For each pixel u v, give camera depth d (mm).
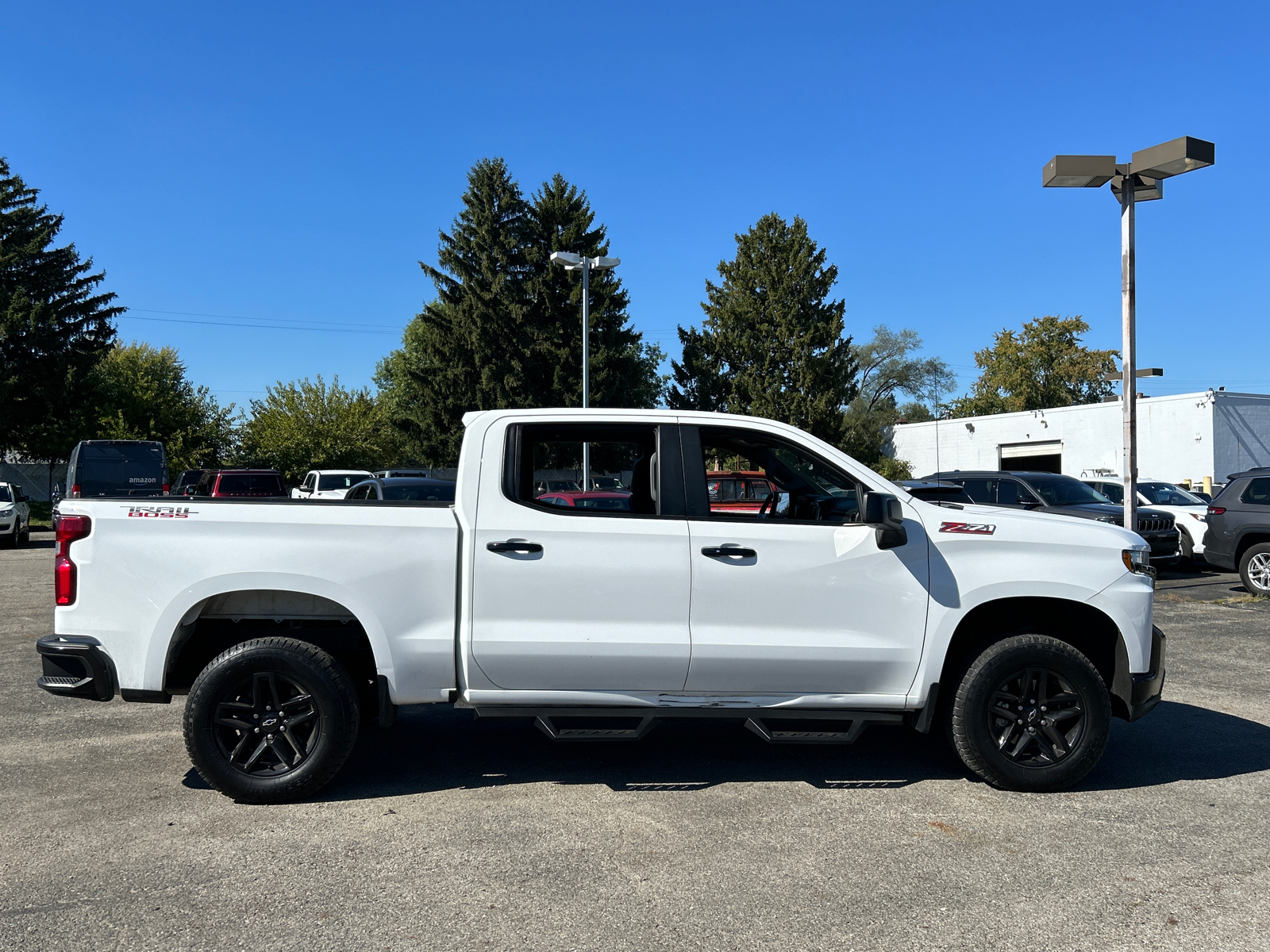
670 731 5750
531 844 3900
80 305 40031
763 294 45250
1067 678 4535
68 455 39938
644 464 4906
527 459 4746
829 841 3938
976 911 3277
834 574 4469
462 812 4289
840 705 4527
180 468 40750
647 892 3426
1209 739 5566
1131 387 11836
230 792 4352
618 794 4559
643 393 48969
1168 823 4156
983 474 14703
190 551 4340
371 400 47781
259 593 4504
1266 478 12562
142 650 4328
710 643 4395
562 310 45750
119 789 4625
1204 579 14578
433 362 47031
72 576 4379
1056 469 37844
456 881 3525
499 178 46281
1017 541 4582
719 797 4512
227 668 4320
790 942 3045
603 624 4402
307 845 3889
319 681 4348
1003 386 62875
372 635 4348
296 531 4367
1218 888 3467
